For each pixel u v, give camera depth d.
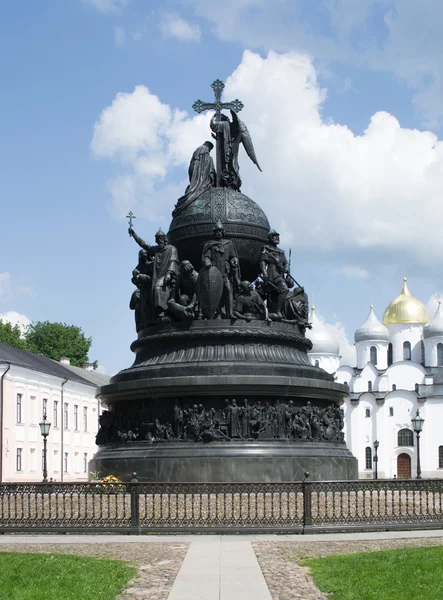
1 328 96.56
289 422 28.28
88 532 20.55
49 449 75.75
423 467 124.94
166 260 31.00
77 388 83.75
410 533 20.44
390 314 146.25
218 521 20.59
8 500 21.14
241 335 29.44
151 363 29.91
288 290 31.25
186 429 27.81
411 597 12.77
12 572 14.77
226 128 33.97
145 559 16.66
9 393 67.31
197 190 33.03
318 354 139.50
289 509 21.11
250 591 13.38
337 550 17.75
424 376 132.12
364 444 127.50
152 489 20.72
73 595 12.92
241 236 31.81
